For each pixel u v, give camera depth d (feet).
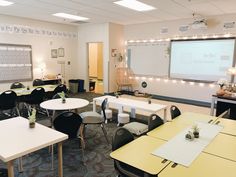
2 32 20.72
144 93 25.99
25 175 8.99
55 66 26.21
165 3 15.70
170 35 23.17
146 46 25.26
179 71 23.15
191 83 22.50
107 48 25.53
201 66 21.62
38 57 24.20
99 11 18.72
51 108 11.83
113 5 16.56
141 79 26.37
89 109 18.95
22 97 16.47
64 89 18.76
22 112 18.10
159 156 6.32
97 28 26.12
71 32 27.61
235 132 8.45
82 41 28.14
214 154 6.54
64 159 10.39
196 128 8.00
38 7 17.35
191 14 19.75
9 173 6.29
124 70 27.48
